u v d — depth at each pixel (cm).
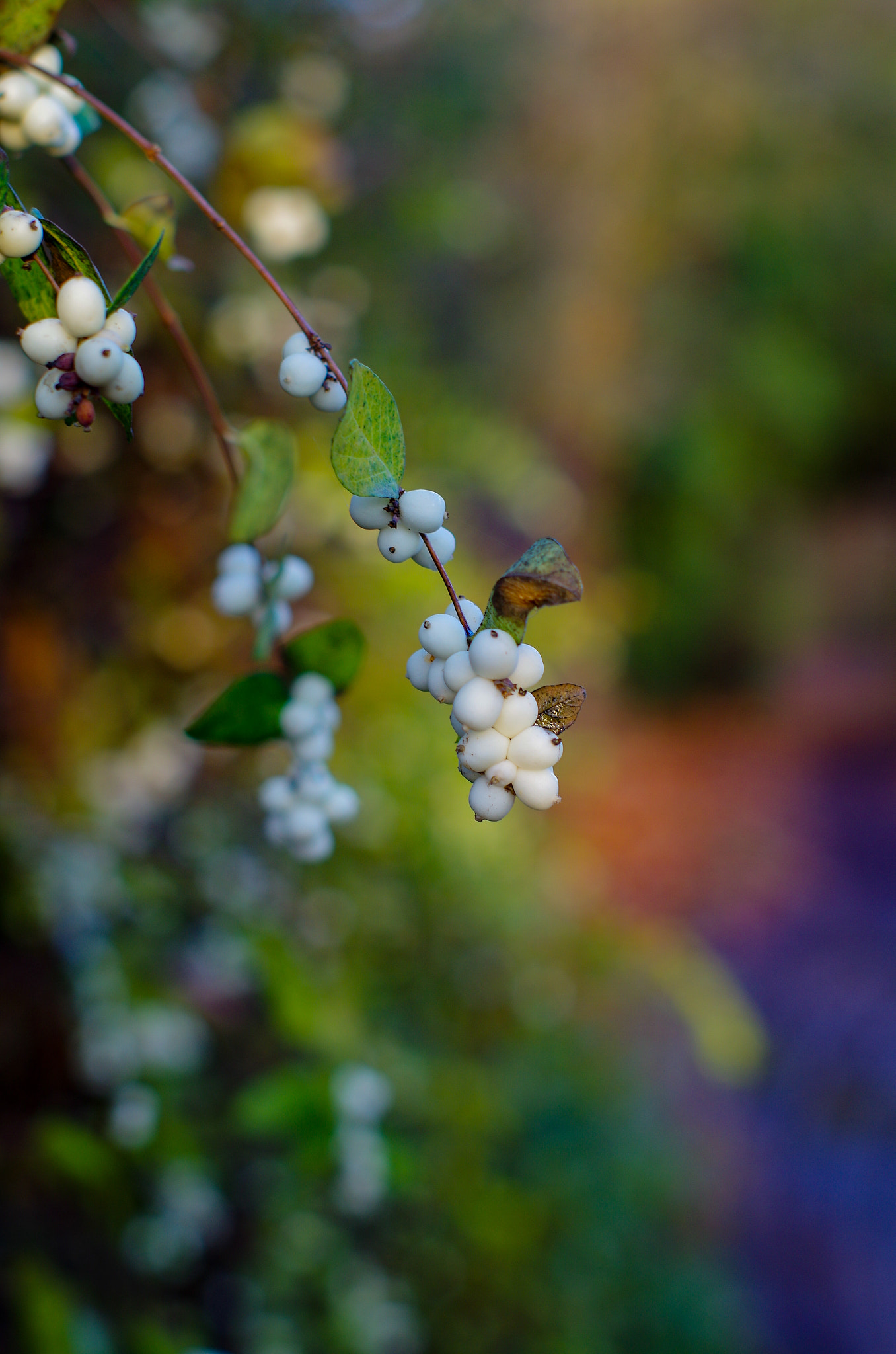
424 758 161
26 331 56
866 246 639
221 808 153
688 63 455
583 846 275
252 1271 153
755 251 617
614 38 416
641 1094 263
